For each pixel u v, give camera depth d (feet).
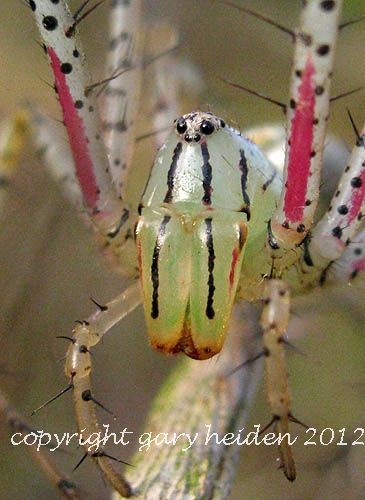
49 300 0.17
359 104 0.17
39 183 0.18
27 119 0.17
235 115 0.18
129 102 0.16
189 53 0.18
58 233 0.18
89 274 0.18
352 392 0.18
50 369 0.17
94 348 0.18
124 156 0.15
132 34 0.16
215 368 0.15
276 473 0.17
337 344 0.17
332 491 0.17
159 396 0.15
